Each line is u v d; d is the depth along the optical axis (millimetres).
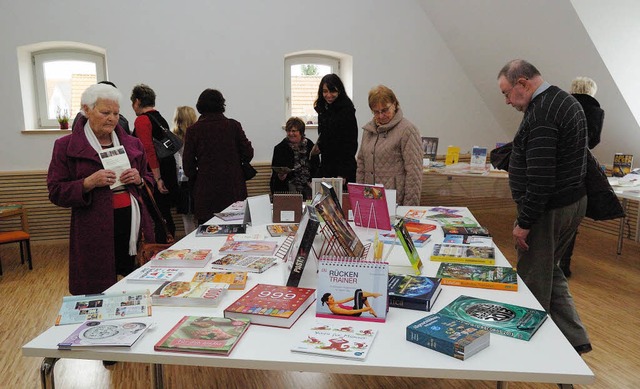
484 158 5180
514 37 5043
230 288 1873
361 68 5848
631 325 3340
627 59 4359
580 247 5172
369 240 2441
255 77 5605
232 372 2828
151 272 2041
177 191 4492
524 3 4543
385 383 2676
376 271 1604
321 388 2645
